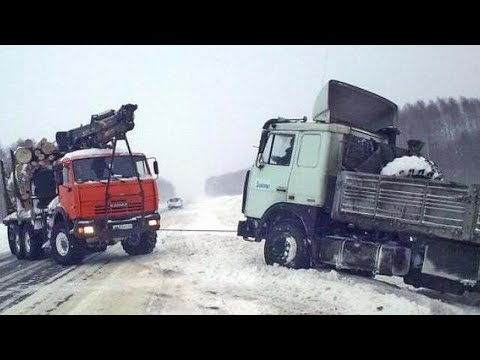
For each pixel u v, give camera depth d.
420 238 7.16
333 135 8.92
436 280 7.23
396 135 10.36
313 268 8.92
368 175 7.85
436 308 6.66
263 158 9.97
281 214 9.57
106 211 11.22
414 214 7.15
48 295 7.70
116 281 8.72
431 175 8.23
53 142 13.55
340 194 8.26
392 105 10.49
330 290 7.36
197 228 20.34
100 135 12.06
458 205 6.63
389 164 8.55
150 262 10.95
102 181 11.37
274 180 9.62
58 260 11.58
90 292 7.79
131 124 11.88
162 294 7.45
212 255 11.61
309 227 8.84
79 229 10.84
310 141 9.13
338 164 8.91
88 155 11.57
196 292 7.54
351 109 9.98
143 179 12.02
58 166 11.88
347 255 8.09
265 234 9.76
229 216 29.00
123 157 12.02
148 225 11.80
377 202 7.67
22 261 13.04
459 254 6.71
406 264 7.39
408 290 7.57
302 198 9.02
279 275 8.52
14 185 13.40
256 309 6.46
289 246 9.02
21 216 13.38
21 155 13.18
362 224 7.85
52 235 11.75
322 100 9.67
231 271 9.16
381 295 7.00
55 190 12.98
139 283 8.43
